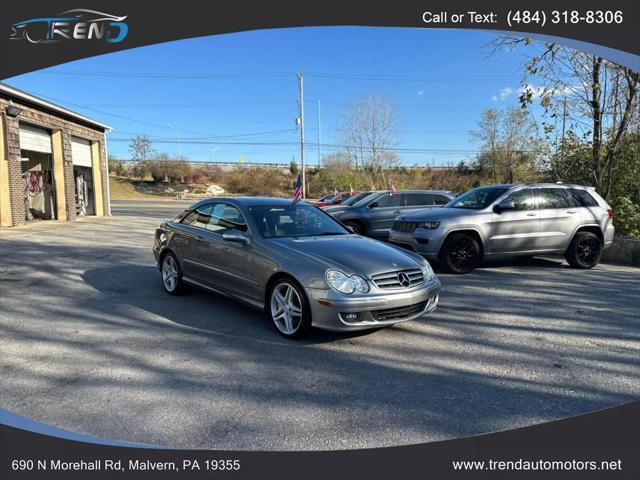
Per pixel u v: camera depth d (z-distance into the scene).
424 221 8.18
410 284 4.59
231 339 4.66
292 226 5.50
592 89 12.18
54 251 10.52
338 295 4.26
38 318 5.35
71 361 4.07
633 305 6.01
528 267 8.84
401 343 4.57
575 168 13.52
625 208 11.99
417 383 3.68
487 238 8.12
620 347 4.49
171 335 4.77
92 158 22.33
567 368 3.98
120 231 15.22
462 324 5.20
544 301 6.20
